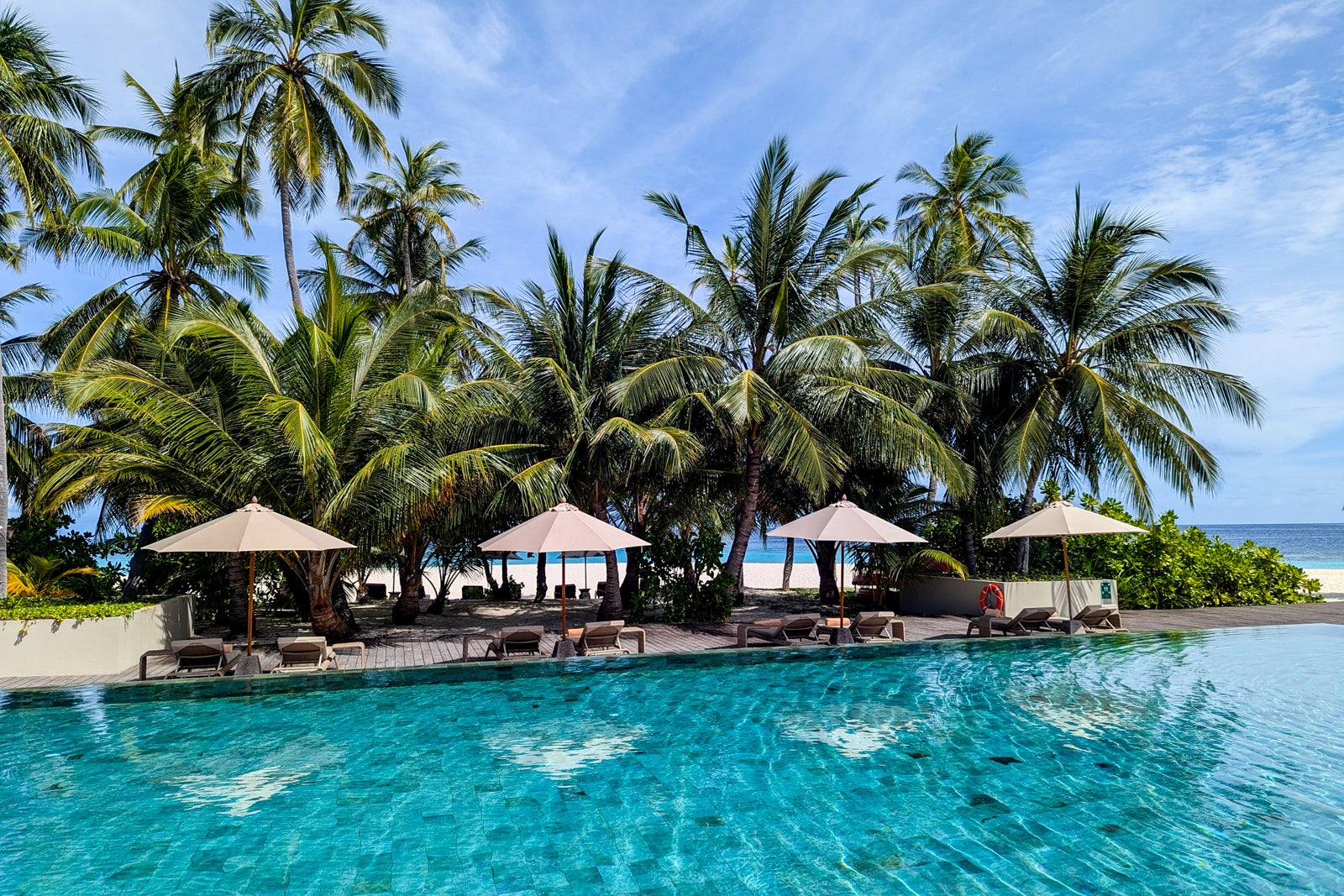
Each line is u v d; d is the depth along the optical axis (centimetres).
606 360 1714
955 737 729
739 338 1672
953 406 1823
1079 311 1723
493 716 816
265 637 1436
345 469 1274
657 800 571
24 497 1881
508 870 457
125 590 1644
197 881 442
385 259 2789
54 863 465
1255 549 1891
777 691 930
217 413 1261
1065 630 1322
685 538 1614
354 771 639
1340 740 713
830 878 443
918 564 1773
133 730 762
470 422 1523
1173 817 531
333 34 2048
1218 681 970
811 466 1483
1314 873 444
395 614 1692
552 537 1109
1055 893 421
